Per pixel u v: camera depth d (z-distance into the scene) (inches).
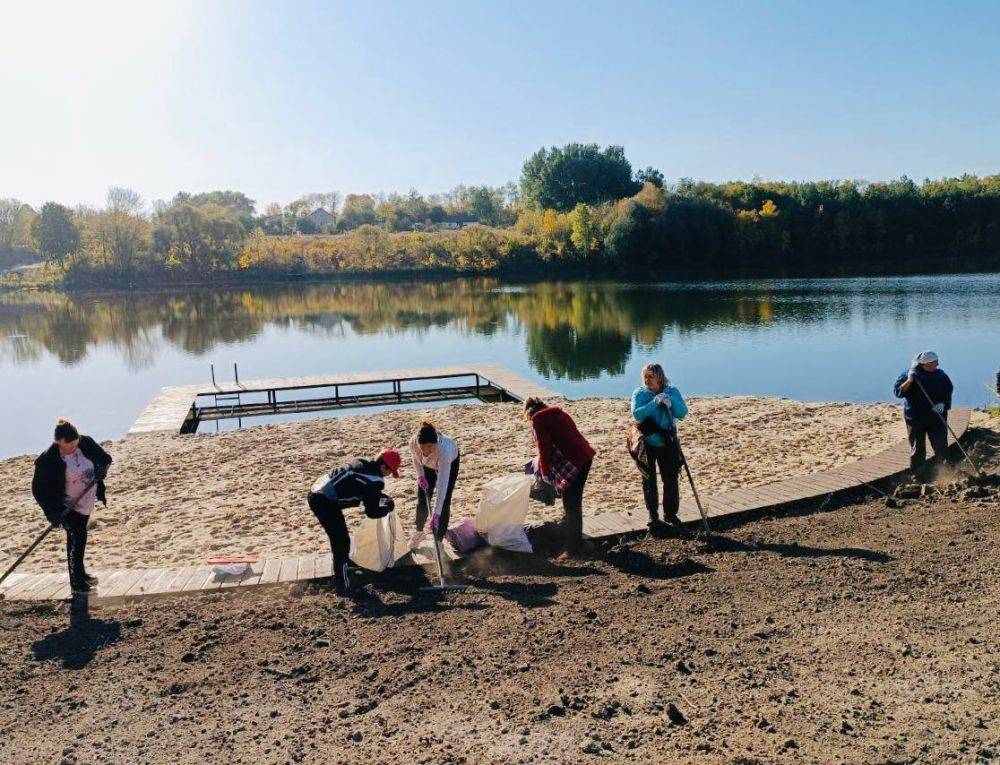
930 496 325.7
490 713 176.1
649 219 2819.9
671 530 301.9
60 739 173.3
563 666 196.7
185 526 359.3
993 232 3026.6
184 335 1537.9
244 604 248.1
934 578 239.5
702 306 1680.6
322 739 169.0
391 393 891.4
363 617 234.1
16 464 524.4
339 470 261.0
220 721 178.5
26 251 4037.9
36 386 995.9
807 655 196.9
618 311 1667.1
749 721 167.6
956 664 186.5
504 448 499.8
